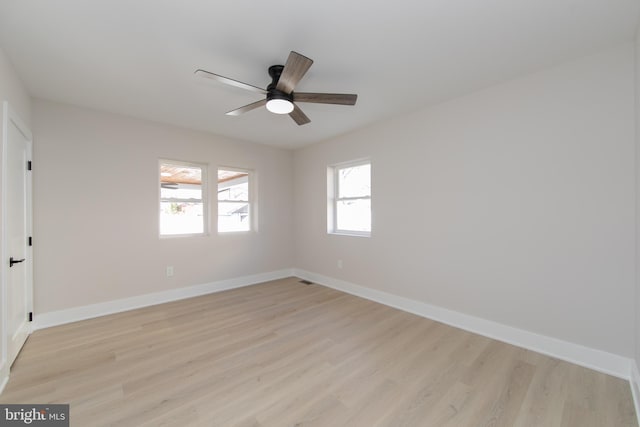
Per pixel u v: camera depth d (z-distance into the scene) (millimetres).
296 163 4930
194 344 2422
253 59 2125
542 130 2279
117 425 1502
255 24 1734
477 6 1588
